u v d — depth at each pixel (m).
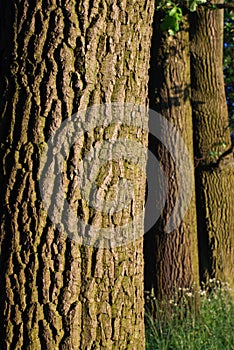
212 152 9.97
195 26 10.09
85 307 2.90
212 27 10.09
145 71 3.16
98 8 2.96
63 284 2.86
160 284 8.10
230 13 10.53
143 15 3.12
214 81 10.12
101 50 2.97
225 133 10.19
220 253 10.06
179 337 6.52
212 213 10.09
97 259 2.93
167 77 8.46
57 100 2.90
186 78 8.57
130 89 3.06
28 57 2.92
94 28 2.95
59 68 2.90
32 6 2.94
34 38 2.92
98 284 2.94
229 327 7.08
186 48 8.62
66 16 2.92
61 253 2.87
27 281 2.84
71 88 2.92
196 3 7.43
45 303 2.84
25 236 2.86
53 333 2.84
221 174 10.12
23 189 2.88
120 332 3.01
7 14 2.98
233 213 10.23
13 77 2.93
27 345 2.82
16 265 2.85
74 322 2.86
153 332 6.88
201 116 10.11
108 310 2.97
